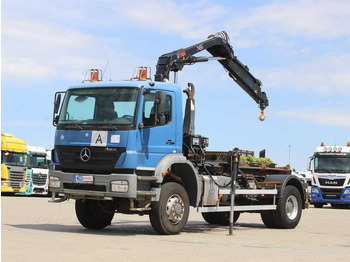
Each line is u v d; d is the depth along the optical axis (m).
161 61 15.12
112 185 12.42
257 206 15.92
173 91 13.46
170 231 13.06
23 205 23.61
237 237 13.49
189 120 14.69
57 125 13.45
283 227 16.86
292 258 9.88
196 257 9.48
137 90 12.71
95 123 12.87
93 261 8.52
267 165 17.69
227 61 17.67
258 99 19.22
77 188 12.98
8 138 34.84
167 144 13.18
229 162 14.83
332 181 32.97
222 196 15.11
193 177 13.76
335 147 33.38
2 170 34.38
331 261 9.70
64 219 16.72
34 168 36.94
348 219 22.20
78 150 12.92
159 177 12.78
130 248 10.31
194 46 16.14
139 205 12.77
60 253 9.24
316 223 19.33
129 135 12.43
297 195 17.23
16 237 11.32
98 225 14.34
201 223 17.84
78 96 13.34
